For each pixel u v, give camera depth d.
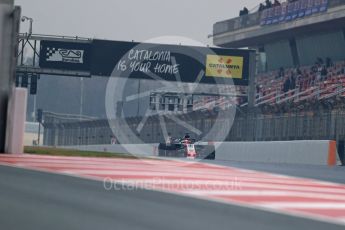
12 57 39.28
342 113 68.94
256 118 76.62
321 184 26.17
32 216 12.25
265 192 20.47
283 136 73.00
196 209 14.80
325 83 101.56
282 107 89.75
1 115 39.38
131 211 13.78
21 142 39.75
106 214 13.08
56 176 22.67
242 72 96.19
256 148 63.47
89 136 100.00
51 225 11.22
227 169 34.09
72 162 32.44
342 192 22.73
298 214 15.12
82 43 95.50
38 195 16.06
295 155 56.62
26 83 97.25
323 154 53.12
